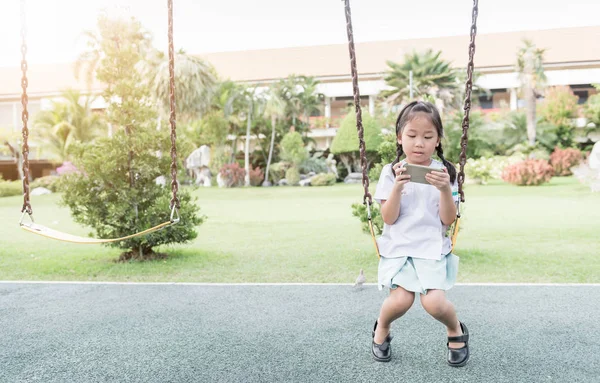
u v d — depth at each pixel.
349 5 2.96
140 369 2.69
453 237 2.60
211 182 27.77
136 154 6.35
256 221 10.67
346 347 2.96
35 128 29.34
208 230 9.35
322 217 11.30
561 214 10.66
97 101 35.91
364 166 2.77
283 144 28.66
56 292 4.62
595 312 3.65
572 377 2.48
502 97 36.97
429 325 3.31
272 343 3.06
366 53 38.47
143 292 4.57
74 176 6.32
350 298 4.19
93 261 6.48
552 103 28.91
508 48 35.94
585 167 18.03
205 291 4.57
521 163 19.98
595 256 6.18
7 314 3.87
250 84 33.31
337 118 36.84
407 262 2.53
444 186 2.43
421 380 2.46
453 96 29.95
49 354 2.95
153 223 6.30
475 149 27.42
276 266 5.95
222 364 2.73
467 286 4.57
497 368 2.60
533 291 4.34
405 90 29.95
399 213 2.61
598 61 33.38
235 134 31.86
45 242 8.32
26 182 3.47
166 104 26.11
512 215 10.63
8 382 2.55
